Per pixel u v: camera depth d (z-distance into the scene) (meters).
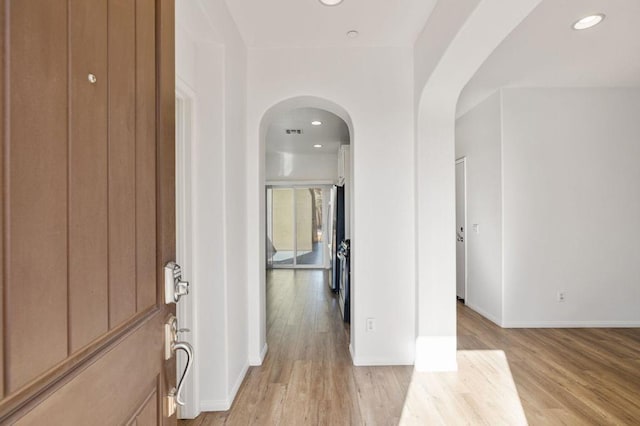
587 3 2.14
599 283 3.73
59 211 0.52
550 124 3.72
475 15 1.66
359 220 2.80
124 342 0.70
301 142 6.13
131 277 0.73
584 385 2.47
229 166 2.29
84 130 0.58
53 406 0.50
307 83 2.79
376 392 2.38
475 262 4.30
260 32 2.56
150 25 0.82
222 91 2.17
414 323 2.80
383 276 2.80
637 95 3.71
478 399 2.29
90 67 0.59
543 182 3.72
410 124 2.81
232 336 2.31
